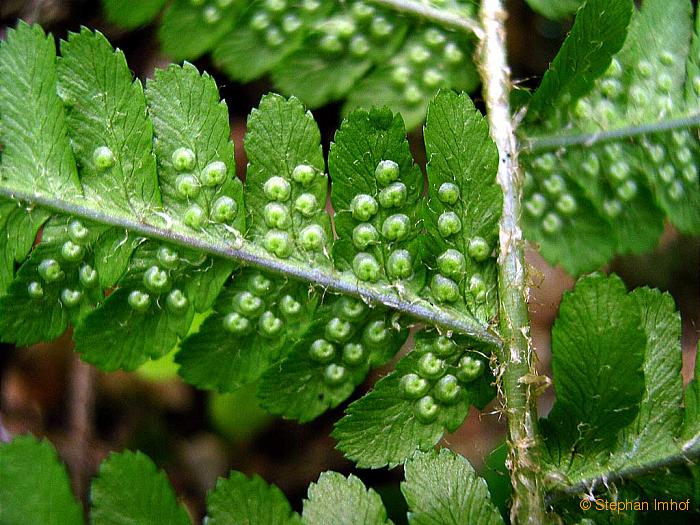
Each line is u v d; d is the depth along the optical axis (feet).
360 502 0.23
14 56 0.24
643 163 0.27
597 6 0.24
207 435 0.34
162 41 0.26
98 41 0.24
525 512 0.24
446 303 0.24
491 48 0.26
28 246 0.24
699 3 0.27
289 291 0.24
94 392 0.33
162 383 0.34
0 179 0.24
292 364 0.24
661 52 0.27
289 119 0.24
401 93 0.27
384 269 0.24
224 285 0.24
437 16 0.26
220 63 0.26
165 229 0.24
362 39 0.26
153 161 0.24
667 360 0.24
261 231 0.24
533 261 0.35
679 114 0.27
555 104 0.26
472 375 0.24
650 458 0.24
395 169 0.24
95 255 0.24
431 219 0.24
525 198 0.27
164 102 0.24
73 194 0.24
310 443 0.34
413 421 0.24
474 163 0.24
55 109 0.24
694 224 0.27
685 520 0.24
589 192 0.27
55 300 0.24
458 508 0.23
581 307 0.23
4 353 0.33
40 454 0.22
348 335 0.24
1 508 0.22
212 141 0.24
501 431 0.33
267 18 0.26
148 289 0.24
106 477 0.22
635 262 0.34
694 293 0.33
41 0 0.31
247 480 0.23
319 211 0.24
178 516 0.22
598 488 0.24
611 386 0.23
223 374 0.24
